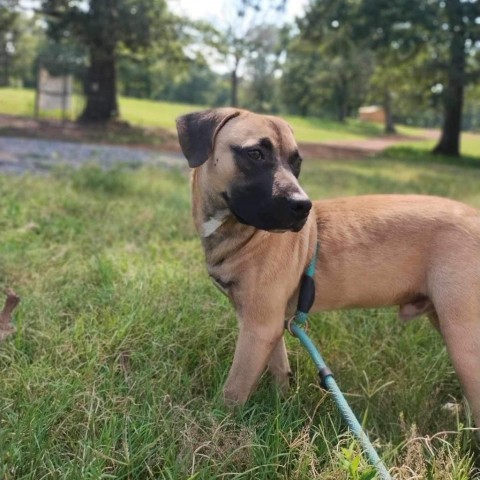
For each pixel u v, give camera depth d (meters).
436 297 0.96
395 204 1.03
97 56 7.30
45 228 1.87
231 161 0.90
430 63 8.22
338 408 0.88
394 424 0.97
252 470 0.77
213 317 1.21
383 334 1.28
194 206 1.01
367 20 7.44
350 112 24.08
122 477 0.76
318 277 1.00
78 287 1.36
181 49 8.16
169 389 0.97
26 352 1.08
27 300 1.25
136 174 3.16
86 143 5.66
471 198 3.31
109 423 0.84
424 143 11.86
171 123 8.90
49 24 7.13
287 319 1.02
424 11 7.27
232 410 0.91
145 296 1.28
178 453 0.81
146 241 1.86
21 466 0.76
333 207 1.05
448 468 0.80
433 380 1.10
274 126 0.91
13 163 3.54
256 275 0.93
